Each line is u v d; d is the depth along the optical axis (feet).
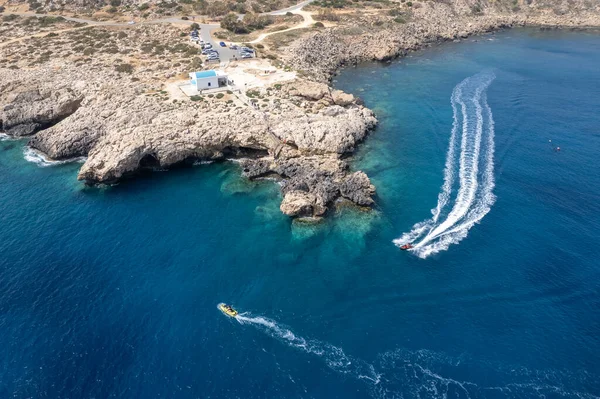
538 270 194.49
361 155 285.43
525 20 644.27
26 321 179.11
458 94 374.63
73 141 289.94
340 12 561.43
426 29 553.23
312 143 271.28
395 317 176.86
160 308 183.83
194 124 283.59
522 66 445.37
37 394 153.48
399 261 202.49
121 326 176.45
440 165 273.13
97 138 293.43
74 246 217.97
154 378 157.58
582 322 171.73
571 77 408.87
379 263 202.18
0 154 299.38
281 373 158.20
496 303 180.65
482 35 587.68
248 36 468.75
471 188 249.96
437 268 197.98
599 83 391.45
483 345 164.86
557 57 477.77
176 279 197.67
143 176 273.13
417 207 236.63
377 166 273.75
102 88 329.72
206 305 184.65
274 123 284.41
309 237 219.61
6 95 338.13
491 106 349.82
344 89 390.83
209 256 210.18
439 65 454.81
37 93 339.77
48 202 250.78
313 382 155.12
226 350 166.40
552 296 182.60
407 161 278.67
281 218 233.55
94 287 194.39
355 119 304.50
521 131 308.60
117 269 203.82
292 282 194.59
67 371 160.45
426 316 176.65
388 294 186.70
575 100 355.97
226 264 205.26
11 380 157.99
